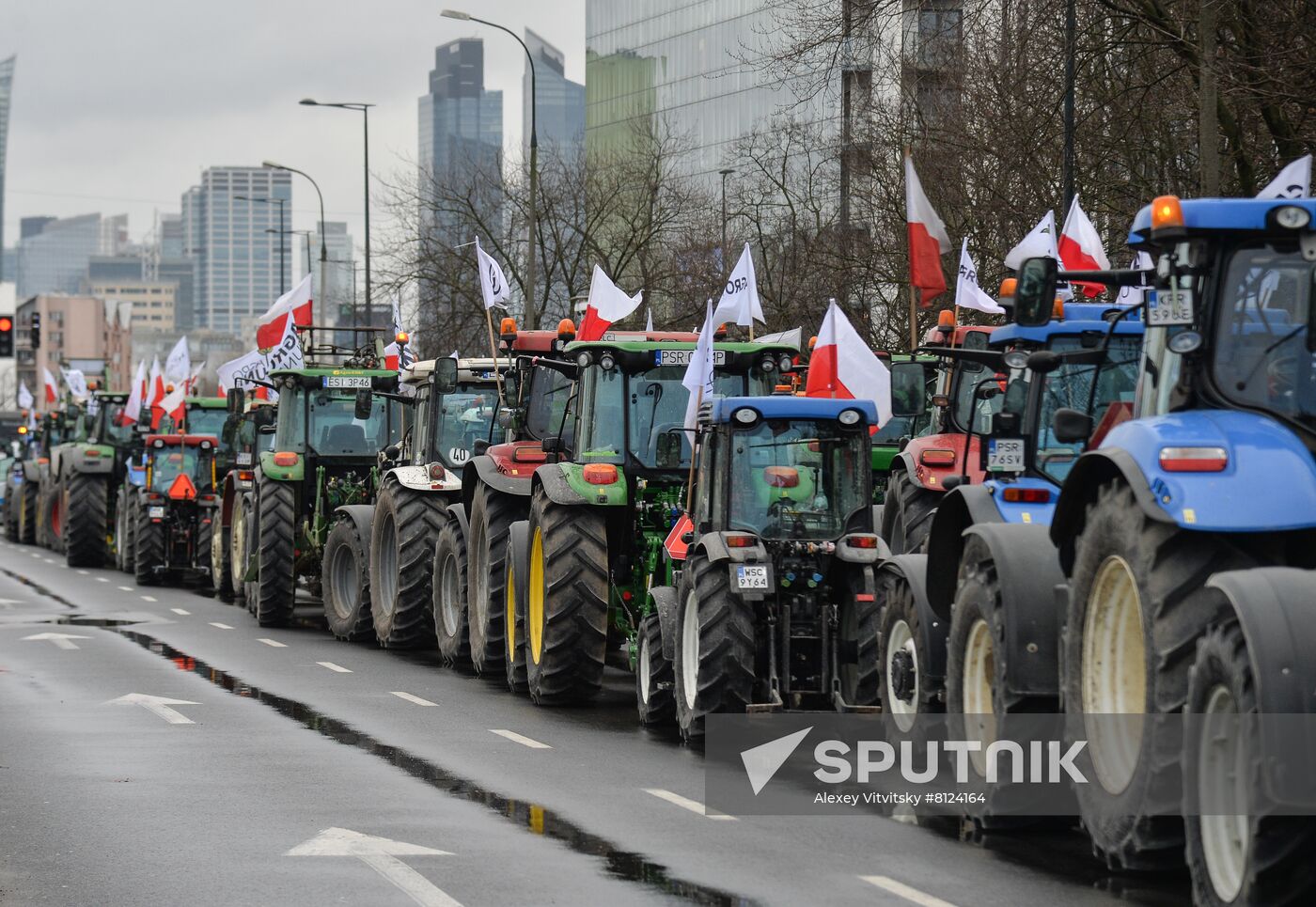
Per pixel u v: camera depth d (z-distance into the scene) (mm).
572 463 33844
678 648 28859
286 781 25281
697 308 95875
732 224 105938
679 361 34094
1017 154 62375
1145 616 17141
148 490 68500
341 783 25109
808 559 28062
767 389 34406
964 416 36438
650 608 31281
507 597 36812
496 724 31359
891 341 75562
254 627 51562
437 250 109875
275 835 21422
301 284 62656
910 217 41719
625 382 34062
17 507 104125
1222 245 18062
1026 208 64375
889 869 19281
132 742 29203
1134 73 56000
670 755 27656
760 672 28125
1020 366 25344
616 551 34250
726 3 167875
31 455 107688
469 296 105938
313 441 52625
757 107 163125
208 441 68438
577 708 33656
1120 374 26812
